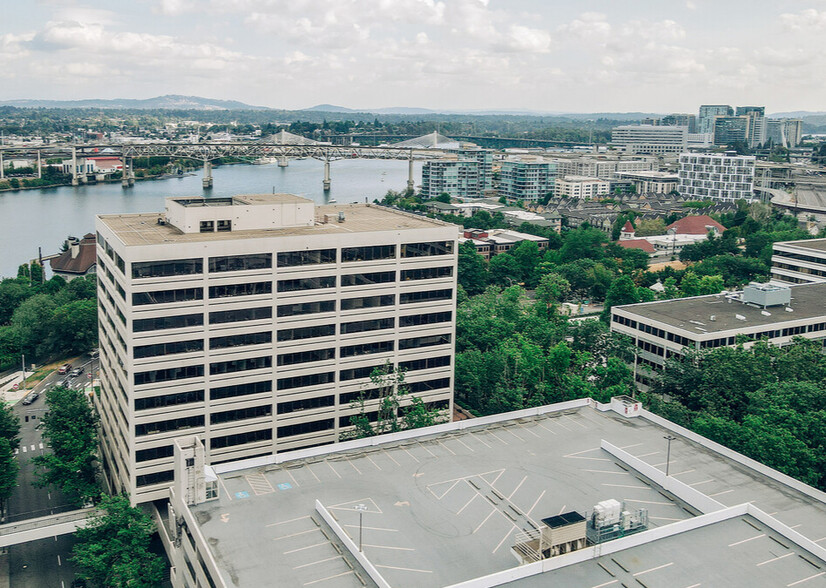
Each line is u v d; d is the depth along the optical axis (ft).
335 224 502.38
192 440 337.31
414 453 388.57
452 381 506.48
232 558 293.02
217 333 422.82
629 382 545.44
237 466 367.04
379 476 363.15
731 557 285.64
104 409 512.22
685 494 341.62
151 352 408.05
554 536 281.54
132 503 417.28
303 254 440.45
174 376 416.67
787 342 619.67
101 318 502.38
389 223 512.22
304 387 456.04
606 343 623.36
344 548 300.81
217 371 427.74
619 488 353.72
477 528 317.63
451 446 397.39
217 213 459.32
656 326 612.29
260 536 308.81
